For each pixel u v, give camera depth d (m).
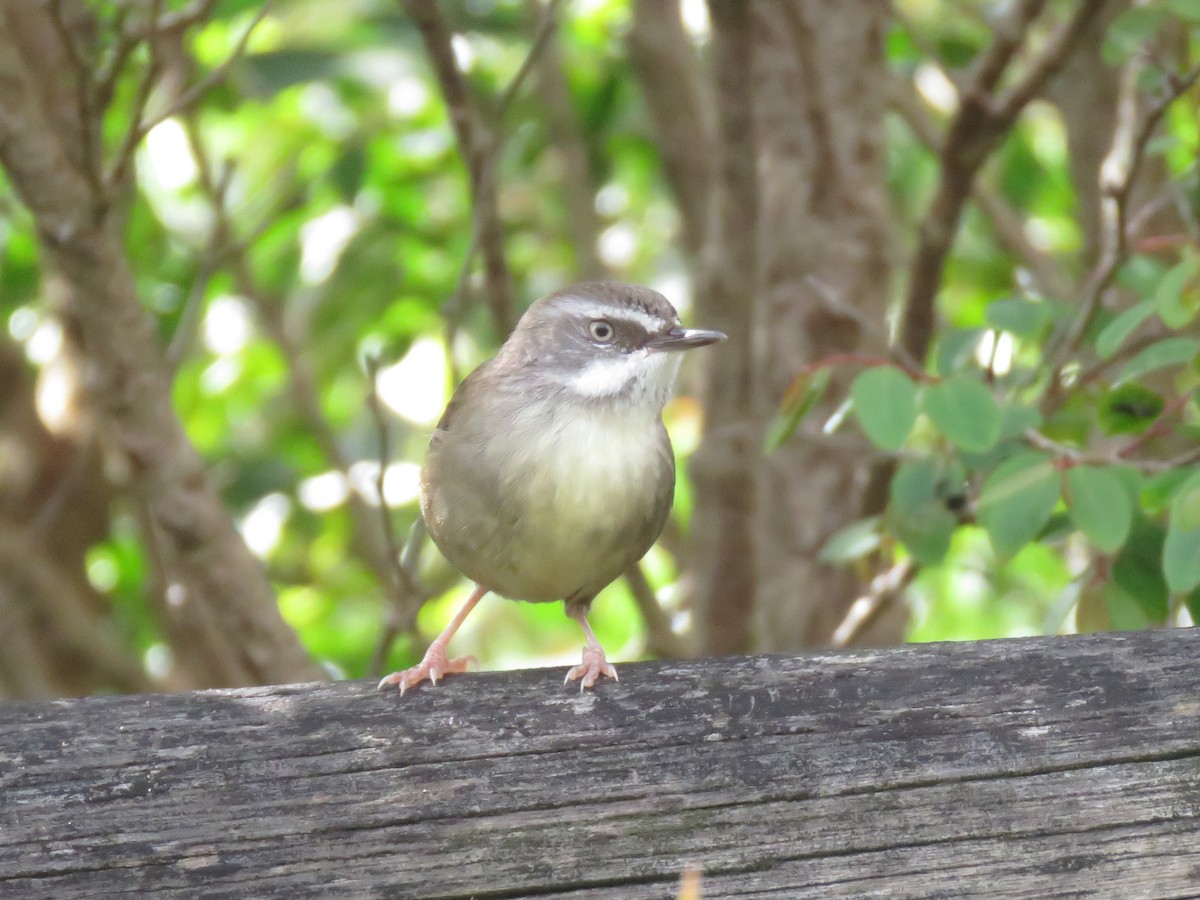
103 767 5.82
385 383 14.84
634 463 8.22
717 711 6.05
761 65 12.18
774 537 12.12
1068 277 14.77
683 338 8.55
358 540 14.82
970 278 15.38
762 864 5.86
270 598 9.90
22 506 14.16
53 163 8.74
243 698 6.02
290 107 14.79
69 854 5.71
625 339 8.47
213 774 5.83
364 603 16.25
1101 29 11.87
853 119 11.77
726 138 12.03
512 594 8.60
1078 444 8.99
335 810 5.84
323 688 6.09
